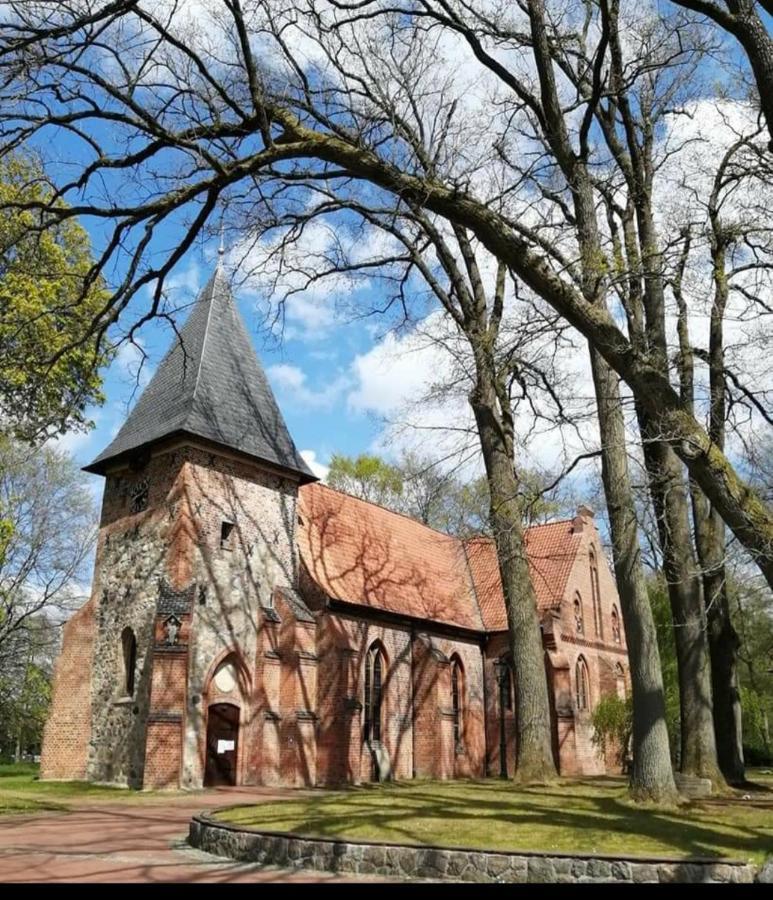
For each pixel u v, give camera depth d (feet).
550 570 115.14
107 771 75.92
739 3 32.48
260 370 94.22
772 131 32.50
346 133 48.88
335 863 33.68
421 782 86.84
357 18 48.73
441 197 36.47
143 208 40.78
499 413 72.54
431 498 115.96
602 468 55.36
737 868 30.32
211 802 61.72
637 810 45.60
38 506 120.78
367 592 94.94
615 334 33.83
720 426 61.21
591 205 53.47
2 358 58.34
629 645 51.55
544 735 64.23
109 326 45.75
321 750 82.12
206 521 79.97
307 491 100.99
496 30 52.80
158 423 83.82
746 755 140.67
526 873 31.53
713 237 52.21
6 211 64.39
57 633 139.74
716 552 70.03
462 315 71.41
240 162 38.65
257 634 82.33
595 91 49.49
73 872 32.30
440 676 96.89
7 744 194.49
